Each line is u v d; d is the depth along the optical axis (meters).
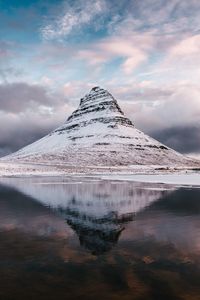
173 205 30.88
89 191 46.28
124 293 9.62
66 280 10.68
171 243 15.90
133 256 13.56
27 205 30.91
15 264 12.52
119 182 68.62
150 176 101.56
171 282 10.45
